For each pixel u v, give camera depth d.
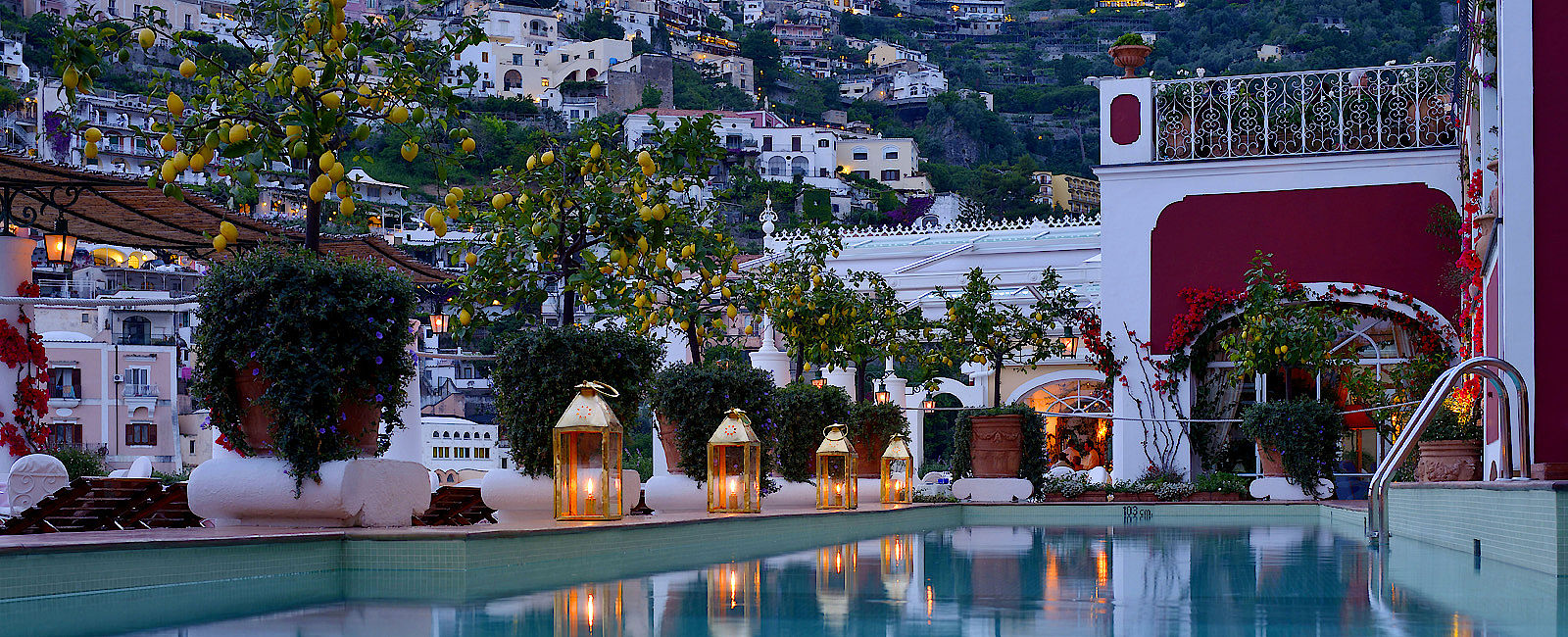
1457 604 4.80
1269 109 18.16
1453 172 17.20
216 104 6.81
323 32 6.71
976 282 19.02
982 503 16.52
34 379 10.36
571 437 8.34
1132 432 18.20
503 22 139.38
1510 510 6.80
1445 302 17.11
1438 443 13.05
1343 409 17.53
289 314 6.59
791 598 5.04
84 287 48.41
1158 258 18.30
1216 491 16.88
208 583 5.41
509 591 5.32
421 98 7.02
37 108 72.75
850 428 13.59
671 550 8.25
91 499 8.14
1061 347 18.98
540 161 9.59
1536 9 9.36
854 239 32.84
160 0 108.00
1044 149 155.25
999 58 183.62
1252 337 16.69
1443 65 17.44
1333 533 11.30
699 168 9.57
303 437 6.61
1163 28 184.00
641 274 10.20
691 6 168.25
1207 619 4.29
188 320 47.91
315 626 4.11
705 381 10.96
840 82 167.88
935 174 134.88
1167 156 18.45
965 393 26.17
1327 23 166.00
